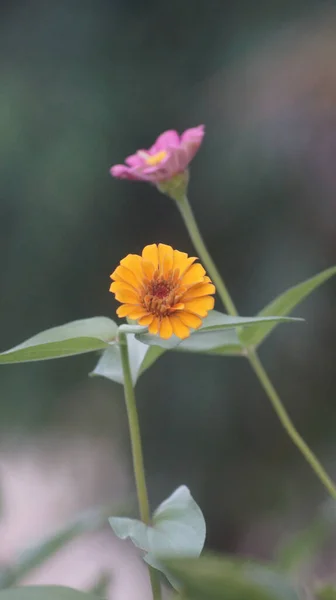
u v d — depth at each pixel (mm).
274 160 1749
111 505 908
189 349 977
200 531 852
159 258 861
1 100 1986
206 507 1913
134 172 1010
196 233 1008
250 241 1837
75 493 1976
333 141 1689
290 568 860
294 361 1777
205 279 858
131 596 1470
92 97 2018
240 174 1800
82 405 2018
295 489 1857
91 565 1584
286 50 1895
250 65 1929
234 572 747
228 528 1906
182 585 752
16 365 1966
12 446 2035
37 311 1975
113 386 1995
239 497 1888
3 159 1927
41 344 857
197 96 2021
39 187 1920
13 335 1978
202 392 1869
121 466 2027
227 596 748
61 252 1944
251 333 977
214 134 1895
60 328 874
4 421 1971
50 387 1981
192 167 1932
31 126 1964
